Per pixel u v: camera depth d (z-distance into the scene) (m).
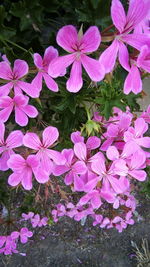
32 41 0.22
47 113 0.25
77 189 0.18
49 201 0.39
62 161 0.18
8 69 0.16
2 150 0.18
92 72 0.14
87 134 0.20
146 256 0.47
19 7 0.20
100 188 0.19
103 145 0.19
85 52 0.14
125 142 0.18
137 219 0.49
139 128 0.19
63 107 0.21
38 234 0.47
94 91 0.22
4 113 0.17
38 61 0.16
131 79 0.14
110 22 0.19
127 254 0.48
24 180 0.17
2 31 0.19
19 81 0.16
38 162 0.17
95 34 0.13
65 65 0.14
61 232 0.47
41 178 0.17
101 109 0.20
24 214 0.33
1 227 0.40
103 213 0.38
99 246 0.48
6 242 0.31
